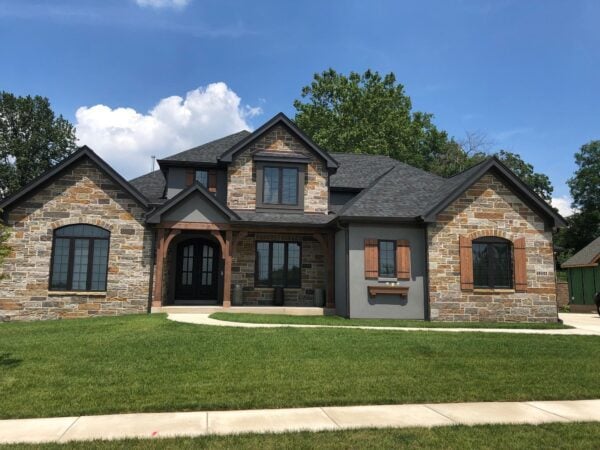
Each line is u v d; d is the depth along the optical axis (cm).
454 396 695
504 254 1695
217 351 966
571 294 2947
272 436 522
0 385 727
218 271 1972
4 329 1281
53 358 902
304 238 1964
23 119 4941
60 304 1627
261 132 1945
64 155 5188
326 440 510
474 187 1695
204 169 2030
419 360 927
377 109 4122
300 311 1758
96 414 609
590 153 4903
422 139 4841
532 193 1689
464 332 1294
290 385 735
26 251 1627
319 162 2002
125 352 953
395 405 657
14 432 538
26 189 1625
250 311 1728
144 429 548
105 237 1686
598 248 2705
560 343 1162
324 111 4247
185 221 1709
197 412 619
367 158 2442
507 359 955
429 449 487
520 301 1659
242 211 1906
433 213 1612
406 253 1667
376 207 1709
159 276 1670
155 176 2278
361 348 1020
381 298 1639
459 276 1645
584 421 587
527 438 522
